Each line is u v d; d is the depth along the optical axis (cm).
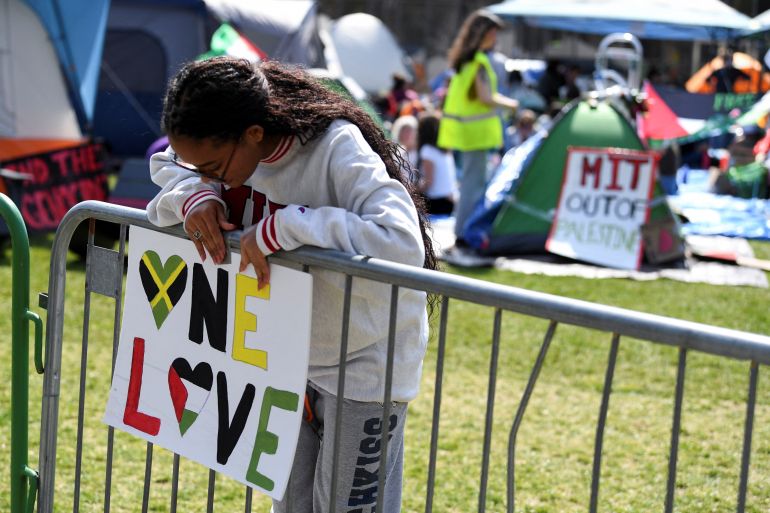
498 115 827
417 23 2591
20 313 261
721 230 973
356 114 206
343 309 197
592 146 827
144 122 1346
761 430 438
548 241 816
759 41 1569
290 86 204
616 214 812
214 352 216
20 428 267
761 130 1271
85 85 899
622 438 425
